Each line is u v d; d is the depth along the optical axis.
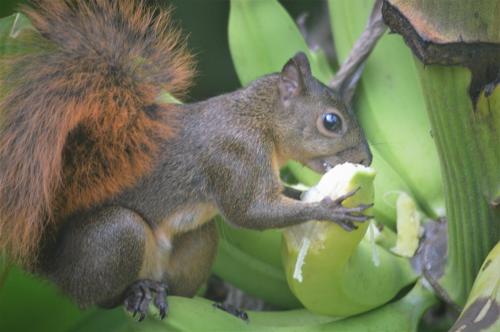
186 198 2.71
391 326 2.68
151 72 2.71
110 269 2.68
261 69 2.78
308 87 2.73
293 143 2.73
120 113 2.70
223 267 2.73
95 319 2.71
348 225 2.65
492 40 2.61
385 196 2.72
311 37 2.90
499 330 2.61
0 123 2.68
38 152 2.67
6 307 2.71
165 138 2.71
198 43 2.89
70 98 2.68
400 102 2.76
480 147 2.64
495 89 2.62
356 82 2.77
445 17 2.61
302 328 2.67
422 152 2.74
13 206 2.67
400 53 2.78
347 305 2.67
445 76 2.62
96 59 2.70
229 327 2.66
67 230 2.69
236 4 2.79
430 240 2.70
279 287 2.73
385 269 2.68
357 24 2.79
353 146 2.73
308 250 2.65
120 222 2.69
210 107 2.72
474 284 2.64
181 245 2.72
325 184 2.66
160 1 2.85
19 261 2.69
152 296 2.68
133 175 2.70
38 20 2.70
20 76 2.69
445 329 2.76
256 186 2.71
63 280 2.69
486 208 2.65
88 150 2.69
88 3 2.72
